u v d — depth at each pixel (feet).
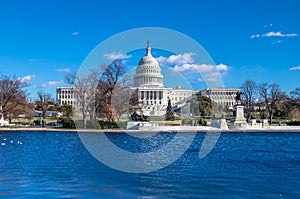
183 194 67.77
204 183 77.92
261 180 82.02
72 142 191.52
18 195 65.21
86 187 72.49
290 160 123.24
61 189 70.44
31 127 323.78
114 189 71.20
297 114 432.25
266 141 221.05
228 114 376.27
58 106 465.06
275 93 435.12
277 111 473.26
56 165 102.06
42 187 72.02
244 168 101.35
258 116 497.05
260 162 116.67
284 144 198.18
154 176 85.61
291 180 82.28
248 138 246.47
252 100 446.60
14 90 344.08
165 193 68.33
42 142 192.54
